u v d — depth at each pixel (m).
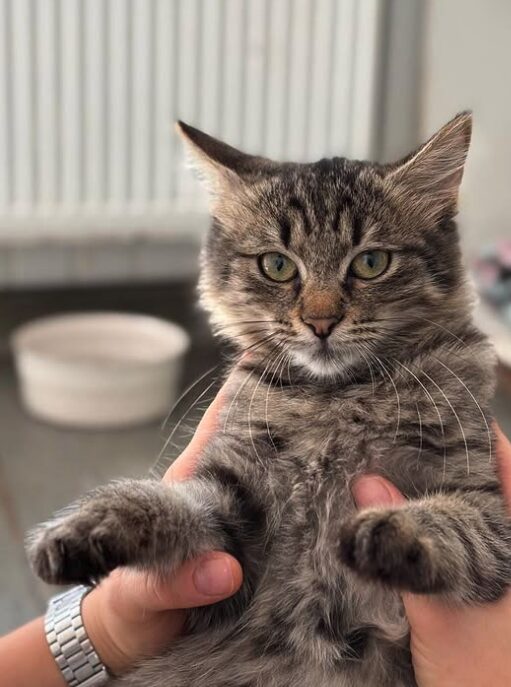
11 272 0.69
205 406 0.35
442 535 0.23
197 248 0.71
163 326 0.68
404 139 0.69
